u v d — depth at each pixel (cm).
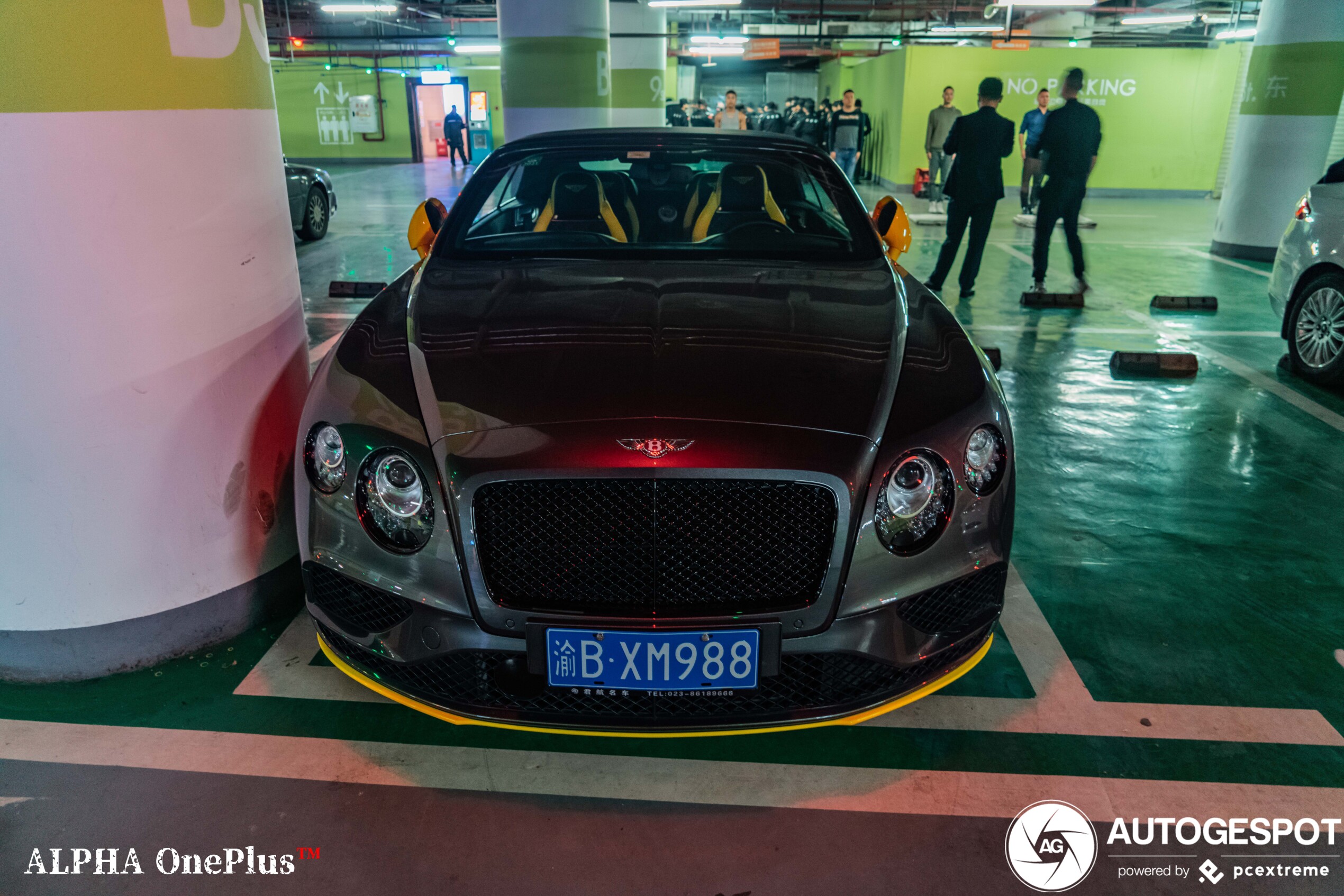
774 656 162
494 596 161
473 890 158
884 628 167
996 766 191
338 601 182
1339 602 255
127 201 189
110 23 180
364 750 193
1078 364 495
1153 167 1577
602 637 159
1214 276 771
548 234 265
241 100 211
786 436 160
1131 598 257
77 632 210
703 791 183
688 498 157
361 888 158
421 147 2511
